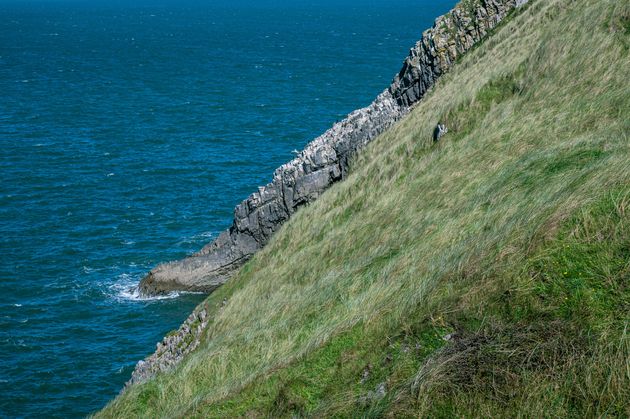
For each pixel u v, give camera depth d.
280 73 145.25
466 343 10.17
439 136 23.41
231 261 36.69
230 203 57.47
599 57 20.02
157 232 50.88
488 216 14.29
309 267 20.64
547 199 12.89
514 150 18.42
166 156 72.75
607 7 21.72
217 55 185.12
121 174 65.44
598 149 14.84
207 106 105.00
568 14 24.36
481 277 11.51
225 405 12.45
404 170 23.42
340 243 20.55
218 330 20.69
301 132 85.62
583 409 8.63
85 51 197.00
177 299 38.44
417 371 10.36
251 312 20.05
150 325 37.09
